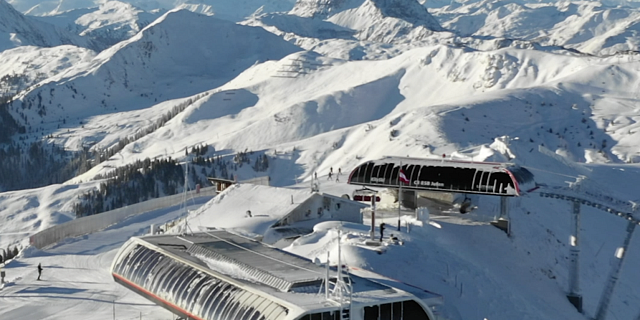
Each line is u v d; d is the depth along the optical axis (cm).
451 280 5631
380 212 7831
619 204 6512
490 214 7769
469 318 5275
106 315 5250
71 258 7256
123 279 5388
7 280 6378
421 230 6588
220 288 4547
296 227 7188
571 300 6650
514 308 5709
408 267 5584
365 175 7875
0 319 5228
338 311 4000
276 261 4856
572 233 6712
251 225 7131
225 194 8306
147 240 5559
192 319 4603
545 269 7125
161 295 4944
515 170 7306
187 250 5272
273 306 4103
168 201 10512
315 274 4522
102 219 9038
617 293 7312
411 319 4297
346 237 6081
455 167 7488
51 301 5631
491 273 6234
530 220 8025
